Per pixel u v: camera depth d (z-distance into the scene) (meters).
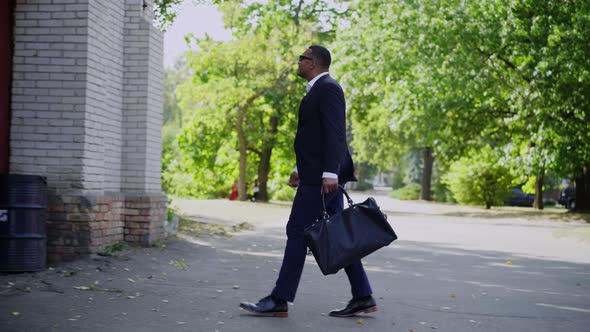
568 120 22.58
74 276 7.18
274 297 5.42
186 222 14.74
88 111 8.65
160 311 5.48
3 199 7.38
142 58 9.87
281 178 42.56
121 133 9.86
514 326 5.42
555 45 21.19
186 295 6.29
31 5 8.62
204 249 10.41
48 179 8.54
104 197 8.90
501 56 23.98
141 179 9.86
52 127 8.56
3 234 7.32
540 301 6.69
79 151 8.54
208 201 27.56
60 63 8.58
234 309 5.67
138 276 7.38
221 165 39.41
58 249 8.45
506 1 22.78
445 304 6.33
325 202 5.41
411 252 11.62
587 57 20.73
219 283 7.15
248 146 35.81
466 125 27.70
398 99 26.83
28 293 6.10
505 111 26.61
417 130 27.58
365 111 39.66
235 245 11.50
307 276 8.06
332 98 5.31
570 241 15.07
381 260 10.19
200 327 4.96
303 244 5.43
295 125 35.44
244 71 32.59
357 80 29.45
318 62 5.50
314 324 5.22
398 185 84.38
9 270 7.30
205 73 33.66
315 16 37.47
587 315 5.99
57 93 8.58
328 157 5.23
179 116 60.12
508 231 18.30
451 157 28.97
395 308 6.01
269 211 24.14
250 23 36.88
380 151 49.97
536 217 26.45
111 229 9.23
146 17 10.28
